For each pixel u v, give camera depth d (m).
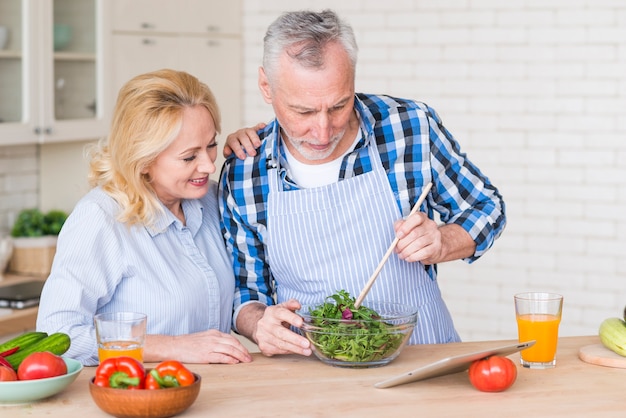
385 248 2.68
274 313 2.39
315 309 2.45
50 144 4.89
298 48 2.35
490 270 5.41
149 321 2.53
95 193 2.54
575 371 2.30
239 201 2.73
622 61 5.07
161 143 2.44
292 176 2.70
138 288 2.51
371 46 5.52
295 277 2.72
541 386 2.17
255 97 5.78
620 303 5.19
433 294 2.80
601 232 5.20
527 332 2.33
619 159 5.12
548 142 5.24
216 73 5.51
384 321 2.30
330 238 2.67
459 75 5.36
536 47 5.21
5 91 4.12
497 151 5.33
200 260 2.63
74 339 2.36
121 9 4.74
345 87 2.37
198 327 2.60
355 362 2.31
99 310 2.53
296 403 2.05
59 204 4.92
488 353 2.13
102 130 4.68
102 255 2.46
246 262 2.76
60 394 2.13
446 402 2.05
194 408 2.02
